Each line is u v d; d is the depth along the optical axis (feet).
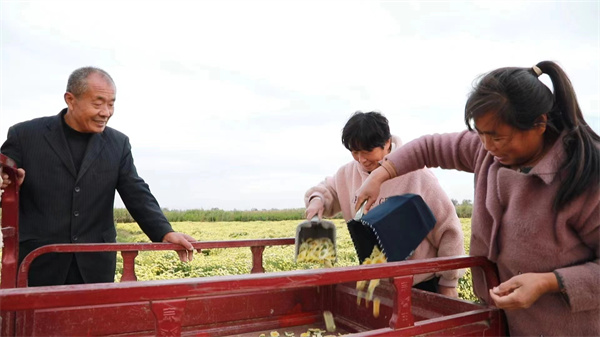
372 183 5.98
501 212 4.70
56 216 7.51
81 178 7.61
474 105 4.13
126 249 6.61
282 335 7.09
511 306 4.10
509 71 4.24
